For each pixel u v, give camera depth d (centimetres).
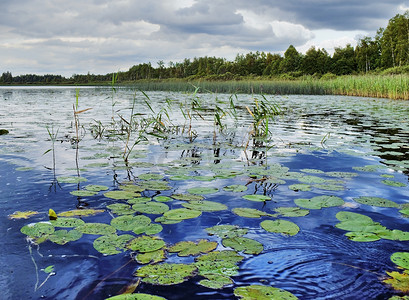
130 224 160
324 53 5769
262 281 113
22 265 123
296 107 960
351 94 1775
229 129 530
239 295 104
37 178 240
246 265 124
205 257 129
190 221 166
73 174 252
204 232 153
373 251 136
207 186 227
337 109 885
